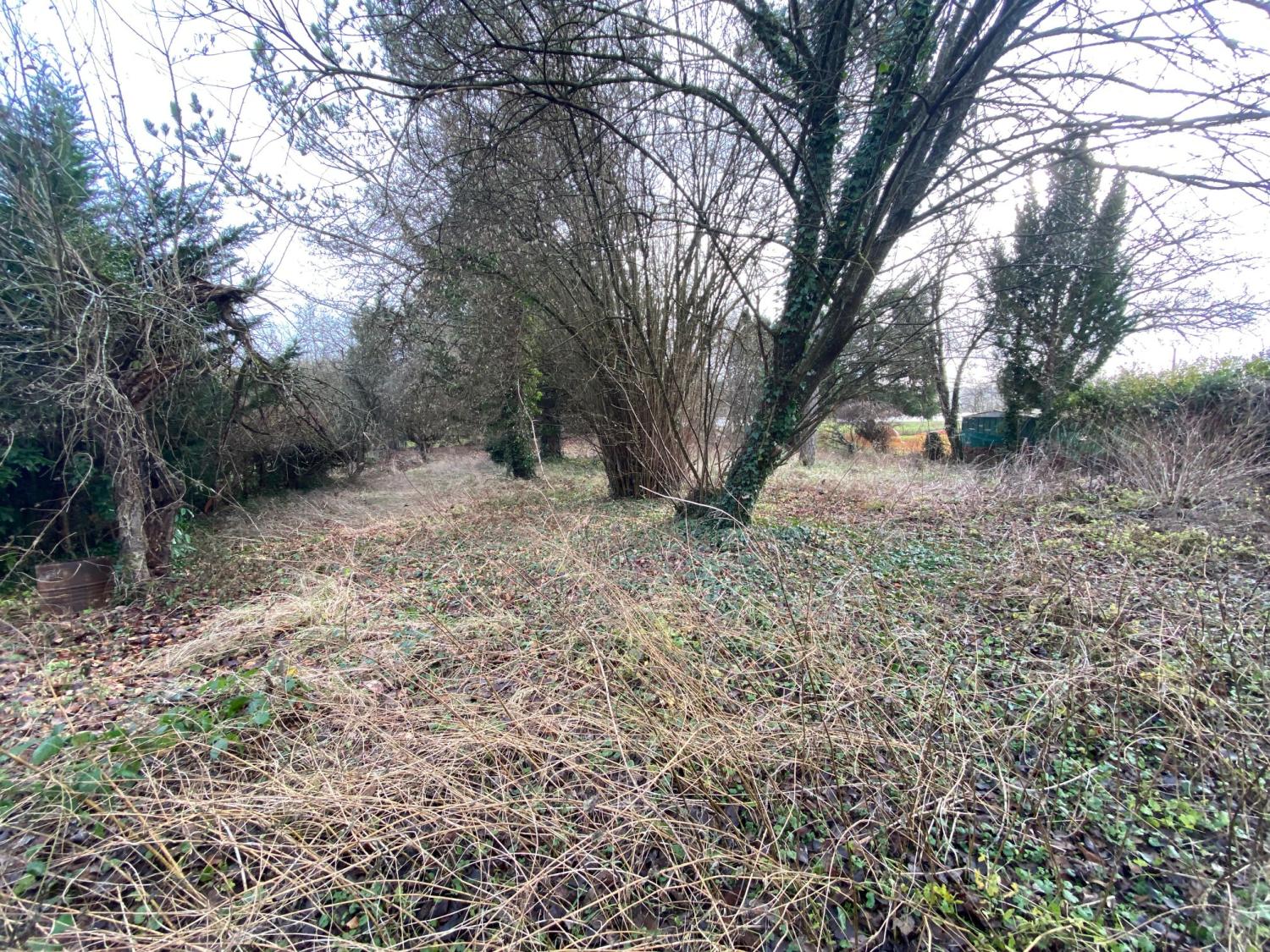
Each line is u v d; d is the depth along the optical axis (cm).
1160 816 213
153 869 203
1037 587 399
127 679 364
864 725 247
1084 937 165
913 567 496
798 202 569
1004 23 456
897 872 187
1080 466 913
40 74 493
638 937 173
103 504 648
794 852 200
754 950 171
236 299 643
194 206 575
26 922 175
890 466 1346
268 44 387
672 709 269
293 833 209
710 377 747
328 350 1265
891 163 541
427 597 484
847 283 599
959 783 209
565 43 466
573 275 771
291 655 362
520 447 1266
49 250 498
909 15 455
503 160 580
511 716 268
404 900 187
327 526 879
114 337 518
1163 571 456
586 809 215
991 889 180
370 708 285
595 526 702
